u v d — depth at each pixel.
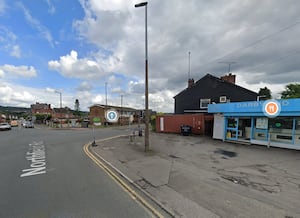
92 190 5.02
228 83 23.20
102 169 7.05
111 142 14.68
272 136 12.59
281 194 4.74
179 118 21.64
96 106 48.12
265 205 4.12
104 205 4.18
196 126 20.36
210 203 4.24
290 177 6.14
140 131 19.33
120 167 7.27
